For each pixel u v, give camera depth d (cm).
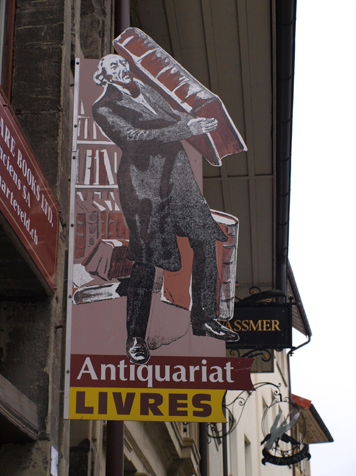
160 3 721
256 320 838
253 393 1992
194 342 418
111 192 454
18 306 424
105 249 438
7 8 481
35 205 395
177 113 483
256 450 1948
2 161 340
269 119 833
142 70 495
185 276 436
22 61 482
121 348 413
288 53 709
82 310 420
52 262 424
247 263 1105
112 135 471
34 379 405
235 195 967
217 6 710
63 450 421
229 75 795
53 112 466
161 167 464
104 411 399
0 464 383
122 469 566
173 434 1020
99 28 683
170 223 449
